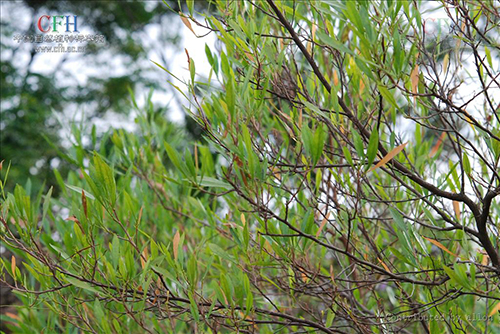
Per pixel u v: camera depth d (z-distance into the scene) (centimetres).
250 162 145
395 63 139
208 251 213
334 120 169
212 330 161
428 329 198
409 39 172
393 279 172
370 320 210
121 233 203
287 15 185
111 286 164
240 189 173
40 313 224
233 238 206
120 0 1076
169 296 170
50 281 176
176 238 157
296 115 183
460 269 137
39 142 820
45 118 873
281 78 181
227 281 151
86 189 232
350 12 136
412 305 188
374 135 137
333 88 147
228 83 141
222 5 183
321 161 202
